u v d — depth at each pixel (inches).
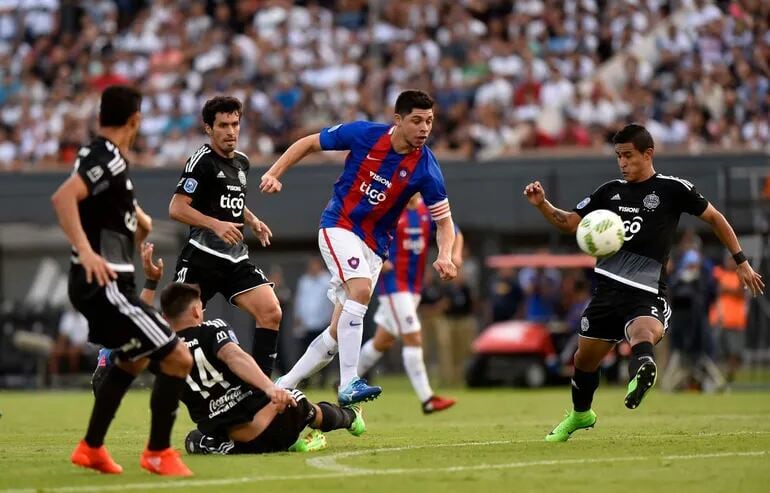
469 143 3036.4
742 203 2610.7
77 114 3496.6
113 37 3767.2
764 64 3159.5
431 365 2957.7
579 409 1173.7
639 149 1122.7
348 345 1200.2
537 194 1131.3
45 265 3110.2
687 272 2465.6
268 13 3769.7
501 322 2797.7
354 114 3289.9
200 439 1057.5
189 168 1264.8
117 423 1608.0
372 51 3437.5
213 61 3590.1
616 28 3452.3
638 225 1117.1
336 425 1116.5
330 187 2925.7
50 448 1208.8
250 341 2903.5
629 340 1077.1
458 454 1048.8
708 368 2474.2
